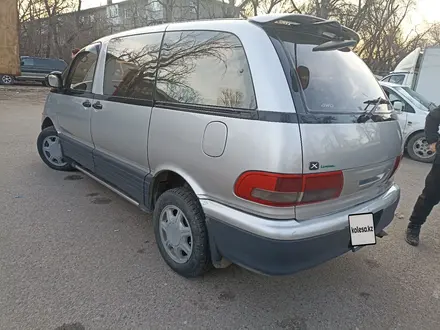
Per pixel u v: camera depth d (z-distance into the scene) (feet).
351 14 71.10
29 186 13.67
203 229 7.63
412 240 10.68
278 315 7.27
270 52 6.50
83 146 12.22
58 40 82.89
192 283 8.14
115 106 9.92
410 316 7.44
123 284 7.93
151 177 8.82
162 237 8.71
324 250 6.66
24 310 6.88
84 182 14.47
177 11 75.36
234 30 7.12
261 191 6.12
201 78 7.51
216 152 6.78
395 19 82.43
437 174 9.90
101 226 10.69
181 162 7.69
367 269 9.23
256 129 6.14
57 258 8.79
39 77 64.03
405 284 8.61
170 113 7.93
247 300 7.68
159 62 8.71
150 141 8.54
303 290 8.17
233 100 6.71
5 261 8.49
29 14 78.54
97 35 84.94
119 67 10.19
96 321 6.74
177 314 7.11
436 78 32.37
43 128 15.90
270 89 6.21
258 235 6.24
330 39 7.76
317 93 6.72
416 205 10.56
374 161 7.38
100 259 8.88
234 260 6.88
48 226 10.47
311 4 69.15
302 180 6.03
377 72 79.51
